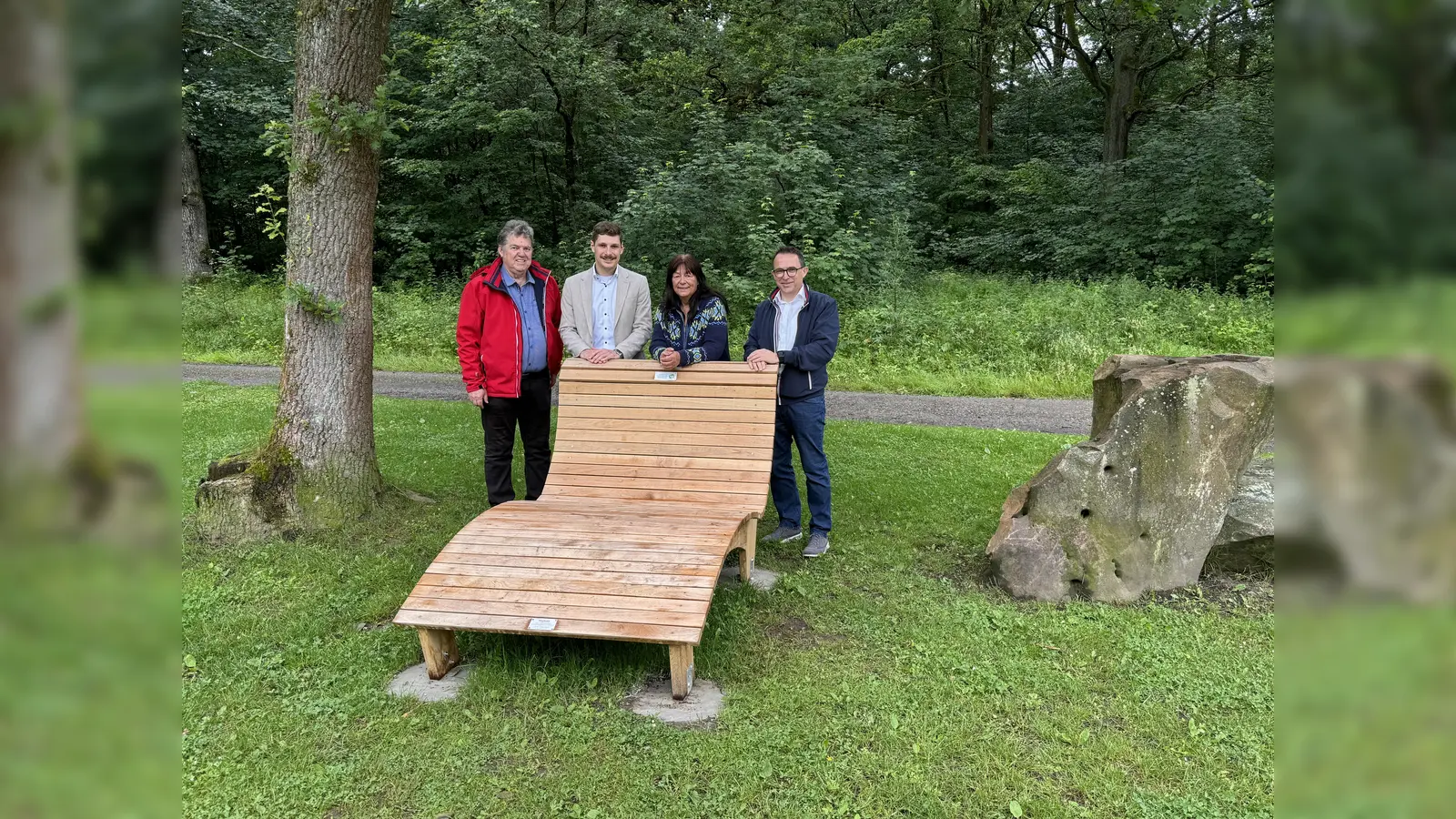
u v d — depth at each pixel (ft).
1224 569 14.56
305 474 16.35
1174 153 54.03
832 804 8.53
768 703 10.28
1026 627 12.44
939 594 13.78
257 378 36.45
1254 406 13.78
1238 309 40.93
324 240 16.33
